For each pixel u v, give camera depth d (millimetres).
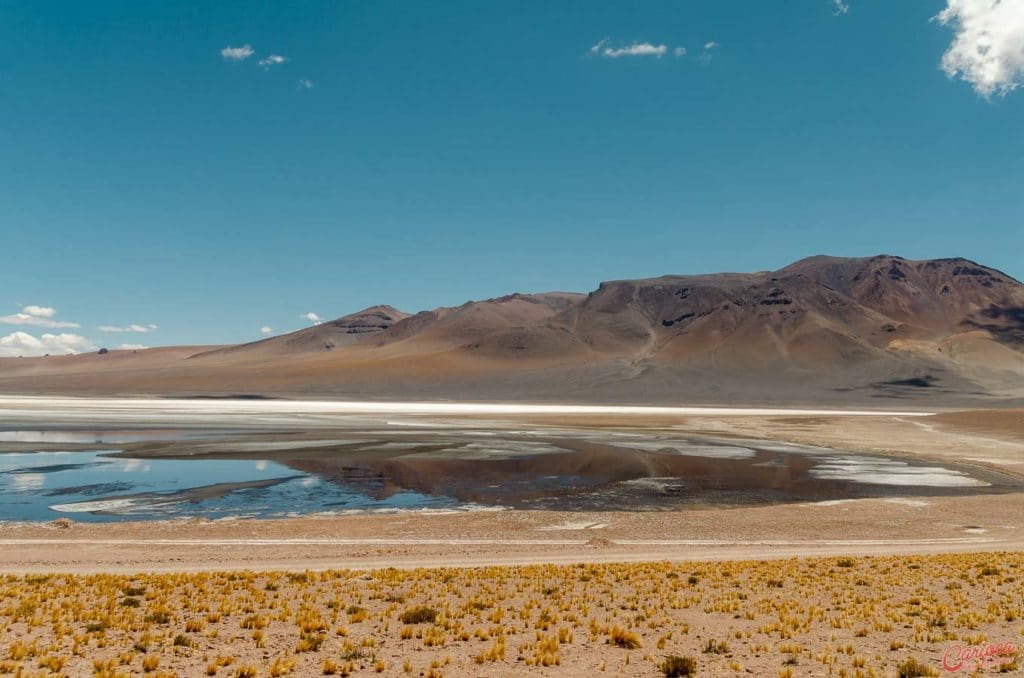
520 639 14812
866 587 20438
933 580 21344
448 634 15078
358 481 47500
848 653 14016
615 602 18391
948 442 82188
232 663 12906
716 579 21516
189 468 52750
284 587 19500
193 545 27672
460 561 25156
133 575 21250
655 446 74688
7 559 24172
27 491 41750
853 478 52250
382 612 16922
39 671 11836
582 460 61188
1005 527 34281
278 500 40000
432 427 98750
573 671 12727
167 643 13938
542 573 22281
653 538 30922
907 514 37312
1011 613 16750
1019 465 61281
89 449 64188
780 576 21938
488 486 46281
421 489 44656
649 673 12672
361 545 28188
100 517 34469
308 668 12703
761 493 44969
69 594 17953
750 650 14180
